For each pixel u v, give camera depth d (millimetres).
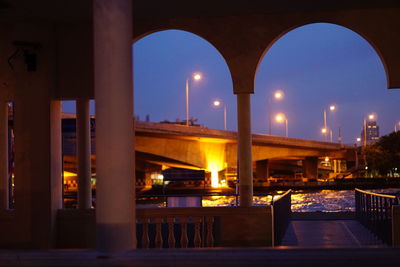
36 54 11375
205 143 57062
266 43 11289
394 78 10711
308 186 75250
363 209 14594
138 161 58312
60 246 11359
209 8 10648
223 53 11430
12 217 11281
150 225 11320
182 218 10938
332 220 16500
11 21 11383
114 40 7055
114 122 7074
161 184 60188
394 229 10492
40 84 11328
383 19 10789
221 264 6355
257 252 6445
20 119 11336
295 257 6309
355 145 83125
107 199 7078
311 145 73938
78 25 11516
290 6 10586
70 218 11352
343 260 6266
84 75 11477
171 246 10750
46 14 10789
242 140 11828
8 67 11820
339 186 75750
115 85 7070
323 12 11016
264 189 75062
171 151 52281
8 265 6625
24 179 11258
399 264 6227
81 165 12508
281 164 118375
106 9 7055
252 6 10562
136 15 11094
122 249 7035
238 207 11133
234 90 11438
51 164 11234
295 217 17359
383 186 77438
